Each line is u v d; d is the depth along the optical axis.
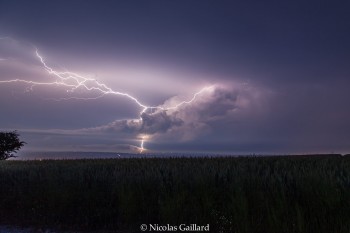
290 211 7.86
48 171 13.08
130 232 9.46
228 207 8.46
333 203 7.51
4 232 9.95
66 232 9.86
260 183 8.88
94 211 10.23
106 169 13.32
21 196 11.50
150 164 15.65
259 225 8.11
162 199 9.33
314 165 13.32
